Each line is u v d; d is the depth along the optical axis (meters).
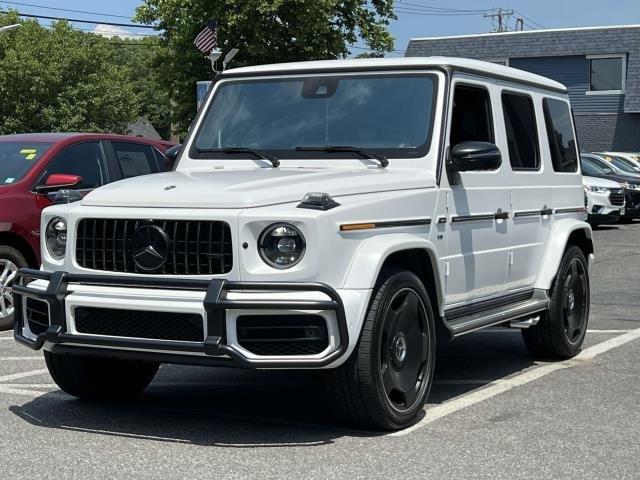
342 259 4.97
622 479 4.54
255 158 6.21
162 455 4.91
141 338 5.00
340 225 4.95
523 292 7.15
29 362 7.57
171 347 4.86
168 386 6.76
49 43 50.53
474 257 6.29
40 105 50.44
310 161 6.06
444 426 5.50
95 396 6.14
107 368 6.08
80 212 5.25
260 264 4.84
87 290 5.13
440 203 5.84
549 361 7.71
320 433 5.36
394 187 5.51
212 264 4.91
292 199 5.04
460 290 6.16
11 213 9.04
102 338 5.05
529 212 7.12
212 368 7.45
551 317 7.45
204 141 6.48
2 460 4.81
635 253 17.28
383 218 5.29
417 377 5.55
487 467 4.70
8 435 5.31
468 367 7.47
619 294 11.95
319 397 6.34
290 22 28.98
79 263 5.29
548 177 7.52
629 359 7.71
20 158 9.56
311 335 4.83
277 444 5.12
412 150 5.93
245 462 4.78
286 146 6.20
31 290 5.35
